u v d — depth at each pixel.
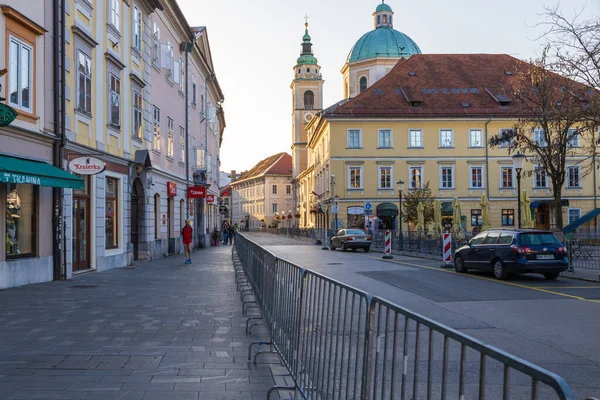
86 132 18.14
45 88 15.48
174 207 31.48
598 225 32.84
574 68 17.80
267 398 5.52
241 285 14.12
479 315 10.80
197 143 39.31
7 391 5.81
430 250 28.92
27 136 14.47
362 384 3.94
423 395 3.69
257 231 118.19
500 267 17.45
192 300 12.59
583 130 21.11
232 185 147.50
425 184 48.03
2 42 13.45
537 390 2.06
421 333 3.82
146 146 25.06
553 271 16.92
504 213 52.59
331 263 24.95
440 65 57.19
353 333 4.25
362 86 67.19
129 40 22.66
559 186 24.38
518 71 26.14
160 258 27.61
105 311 10.95
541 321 10.14
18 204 14.45
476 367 5.19
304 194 82.62
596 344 8.30
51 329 9.11
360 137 52.12
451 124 52.53
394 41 66.88
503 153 52.53
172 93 30.86
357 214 51.59
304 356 5.57
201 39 39.59
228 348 7.88
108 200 20.56
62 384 6.08
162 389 5.95
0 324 9.52
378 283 16.39
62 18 16.19
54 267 16.08
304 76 92.44
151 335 8.71
